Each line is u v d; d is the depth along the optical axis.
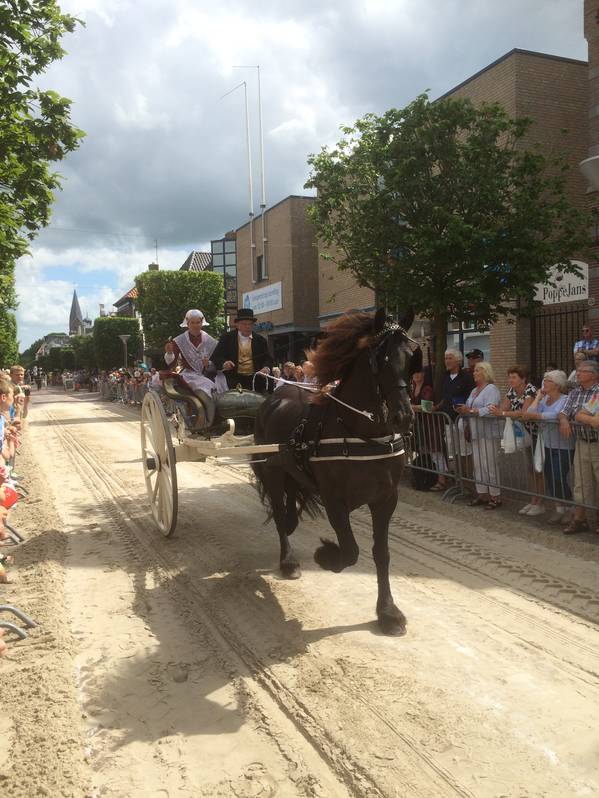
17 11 7.34
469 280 8.12
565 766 2.66
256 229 25.86
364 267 8.92
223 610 4.41
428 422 8.04
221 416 5.77
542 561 5.22
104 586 4.94
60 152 7.72
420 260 7.98
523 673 3.43
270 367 6.58
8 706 3.21
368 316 4.14
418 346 3.89
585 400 5.96
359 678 3.41
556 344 12.12
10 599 4.66
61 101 7.55
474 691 3.25
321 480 4.13
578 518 5.99
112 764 2.77
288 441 4.52
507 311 8.83
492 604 4.37
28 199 7.93
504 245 7.86
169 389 6.01
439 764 2.69
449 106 8.01
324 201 8.94
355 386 3.94
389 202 8.28
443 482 8.14
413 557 5.43
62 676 3.47
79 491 8.74
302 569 5.23
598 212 8.73
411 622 4.11
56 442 14.73
